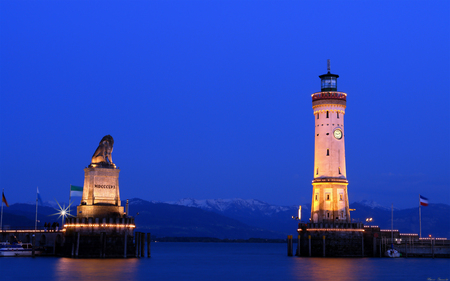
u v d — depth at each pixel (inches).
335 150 6756.9
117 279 4628.4
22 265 5526.6
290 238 7396.7
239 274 5349.4
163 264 6373.0
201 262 7460.6
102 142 6186.0
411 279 4719.5
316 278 4788.4
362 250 6560.0
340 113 6830.7
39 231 6845.5
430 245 6678.2
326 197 6683.1
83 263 5654.5
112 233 6013.8
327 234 6530.5
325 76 6934.1
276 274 5211.6
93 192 6058.1
